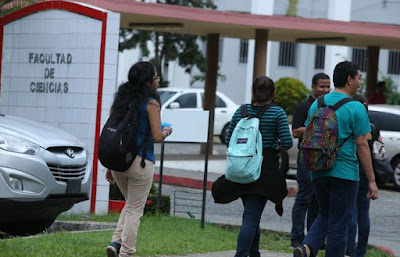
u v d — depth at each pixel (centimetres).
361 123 1525
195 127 2136
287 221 2617
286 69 8081
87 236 1845
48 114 2428
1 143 1889
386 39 4444
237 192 1608
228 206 2914
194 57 6562
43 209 1939
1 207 1873
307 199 1953
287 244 2064
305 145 1534
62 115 2406
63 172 1972
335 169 1526
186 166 4047
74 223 2134
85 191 2042
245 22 4109
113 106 1526
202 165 4091
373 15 8056
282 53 8069
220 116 5762
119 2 3800
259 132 1600
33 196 1894
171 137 2147
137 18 4053
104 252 1675
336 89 1576
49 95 2431
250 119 1609
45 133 1992
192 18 4003
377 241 2256
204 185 2152
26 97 2473
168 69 7625
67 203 1997
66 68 2406
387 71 8138
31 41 2469
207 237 2034
